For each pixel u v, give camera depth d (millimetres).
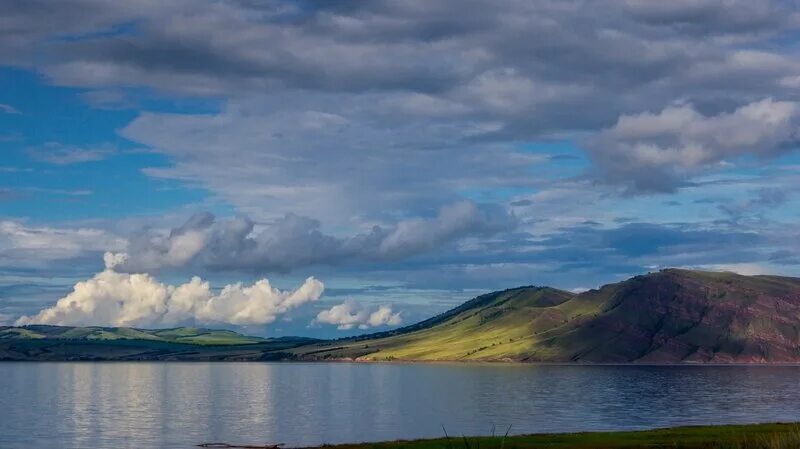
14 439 130875
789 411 178000
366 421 157000
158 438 130125
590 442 89125
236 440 126062
